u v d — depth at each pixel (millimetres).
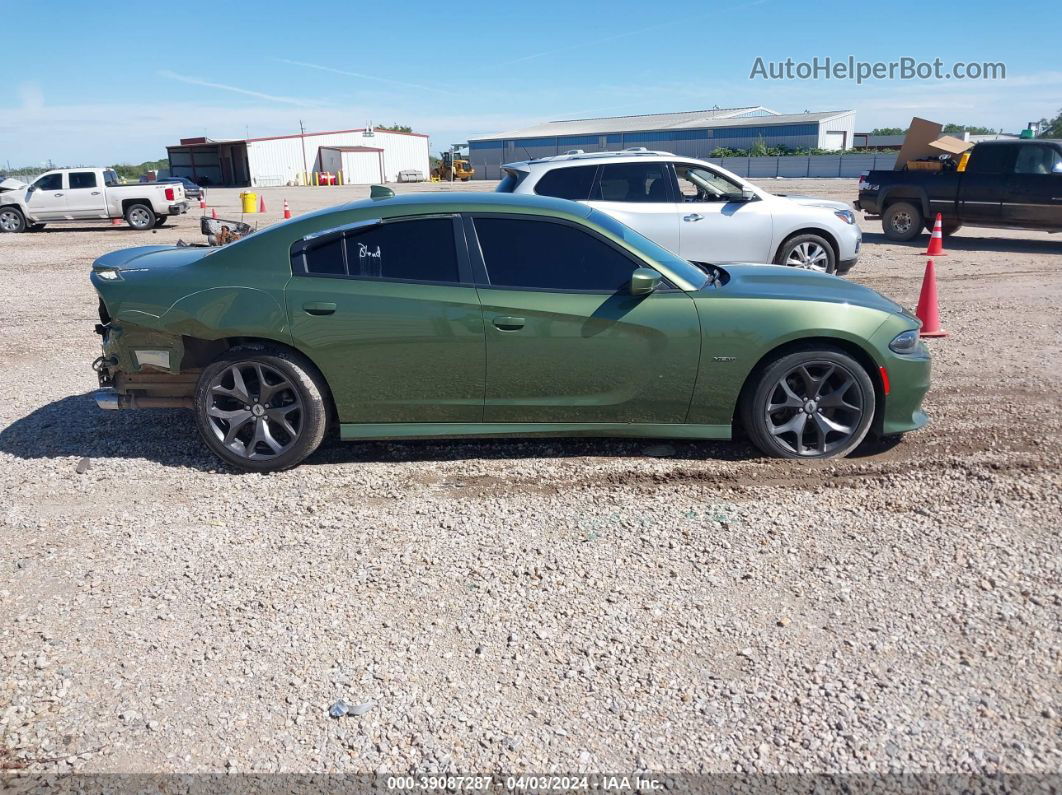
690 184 10219
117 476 5008
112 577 3814
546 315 4828
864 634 3266
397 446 5441
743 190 10289
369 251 4934
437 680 3053
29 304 11258
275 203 36281
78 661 3189
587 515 4363
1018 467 4859
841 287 5328
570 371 4902
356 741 2764
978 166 15500
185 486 4852
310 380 4902
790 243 10383
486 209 4988
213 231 7656
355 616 3469
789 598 3535
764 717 2826
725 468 4941
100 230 23797
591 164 9969
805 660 3117
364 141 71875
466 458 5203
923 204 16203
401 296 4832
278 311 4828
